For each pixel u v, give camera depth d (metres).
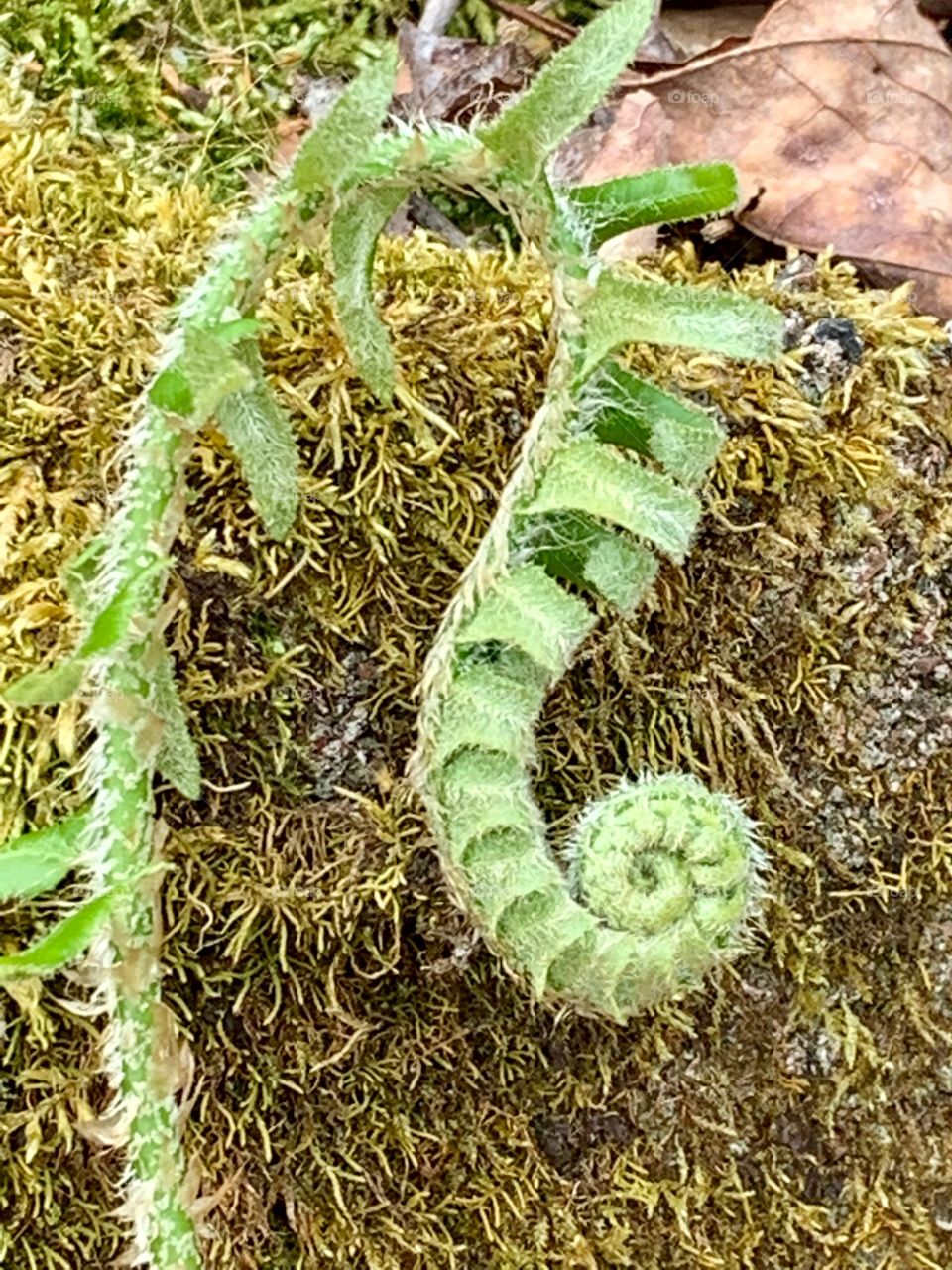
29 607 0.14
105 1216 0.14
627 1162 0.16
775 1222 0.17
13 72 0.17
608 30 0.12
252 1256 0.15
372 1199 0.16
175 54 0.19
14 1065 0.14
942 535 0.16
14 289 0.14
